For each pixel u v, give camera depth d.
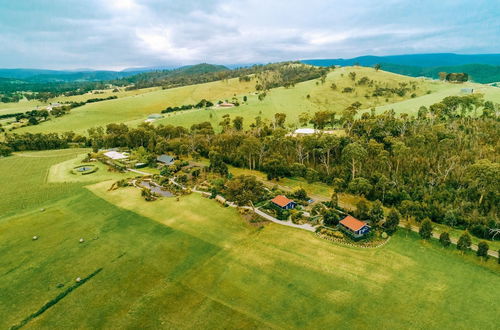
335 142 96.81
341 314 40.62
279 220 68.06
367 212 66.44
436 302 42.38
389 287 45.62
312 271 49.84
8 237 61.62
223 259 53.59
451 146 92.38
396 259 52.66
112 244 58.66
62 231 63.91
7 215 72.38
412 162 86.38
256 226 65.38
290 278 48.19
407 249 55.62
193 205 76.44
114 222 67.56
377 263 51.69
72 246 58.16
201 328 38.69
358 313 40.75
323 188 87.94
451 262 51.31
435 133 100.19
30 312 42.06
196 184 92.00
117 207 75.25
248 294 44.78
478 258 51.97
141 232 63.12
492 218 60.44
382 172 86.12
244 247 57.34
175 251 56.22
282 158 99.81
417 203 67.31
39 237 61.50
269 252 55.50
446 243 54.56
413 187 76.94
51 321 40.53
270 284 46.88
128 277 49.03
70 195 84.25
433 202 69.00
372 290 45.06
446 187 75.06
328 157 99.44
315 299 43.50
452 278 47.28
